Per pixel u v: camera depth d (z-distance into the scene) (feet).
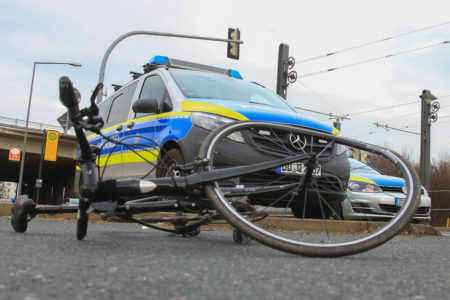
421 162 53.57
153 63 19.98
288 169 12.30
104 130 21.50
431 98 53.42
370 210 24.25
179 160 14.65
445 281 6.41
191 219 9.50
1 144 109.29
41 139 111.55
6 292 4.47
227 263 6.93
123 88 21.56
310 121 14.80
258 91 18.44
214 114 14.11
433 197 69.31
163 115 16.01
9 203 18.81
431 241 15.85
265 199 11.30
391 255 9.38
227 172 7.98
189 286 5.16
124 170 18.51
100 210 8.71
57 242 8.83
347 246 8.02
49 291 4.61
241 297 4.76
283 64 43.52
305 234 15.69
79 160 8.34
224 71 21.30
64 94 7.69
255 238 7.68
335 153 14.20
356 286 5.65
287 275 6.14
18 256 6.87
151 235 11.66
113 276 5.54
